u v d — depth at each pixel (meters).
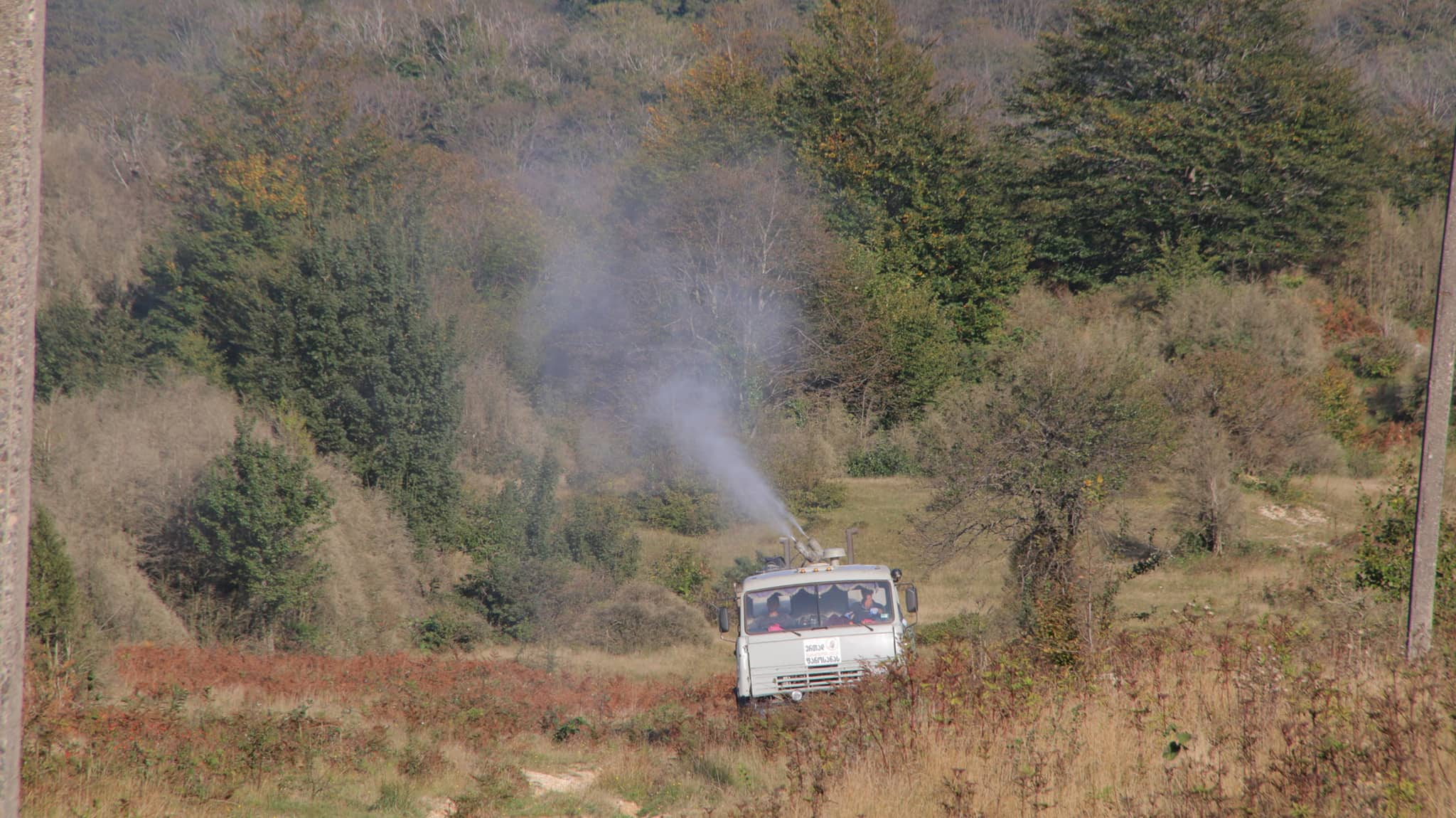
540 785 43.25
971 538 88.19
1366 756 24.11
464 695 63.88
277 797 36.66
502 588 114.25
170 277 175.88
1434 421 39.03
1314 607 62.59
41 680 49.53
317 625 107.56
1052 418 86.00
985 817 26.97
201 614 108.38
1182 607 86.06
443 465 138.00
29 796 32.22
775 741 42.69
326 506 110.56
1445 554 53.62
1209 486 113.06
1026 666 40.22
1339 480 134.50
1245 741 26.80
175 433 125.31
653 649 106.06
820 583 51.00
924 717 36.44
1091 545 75.19
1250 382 133.38
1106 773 28.78
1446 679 31.56
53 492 112.25
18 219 15.78
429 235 183.12
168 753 39.06
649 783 41.59
